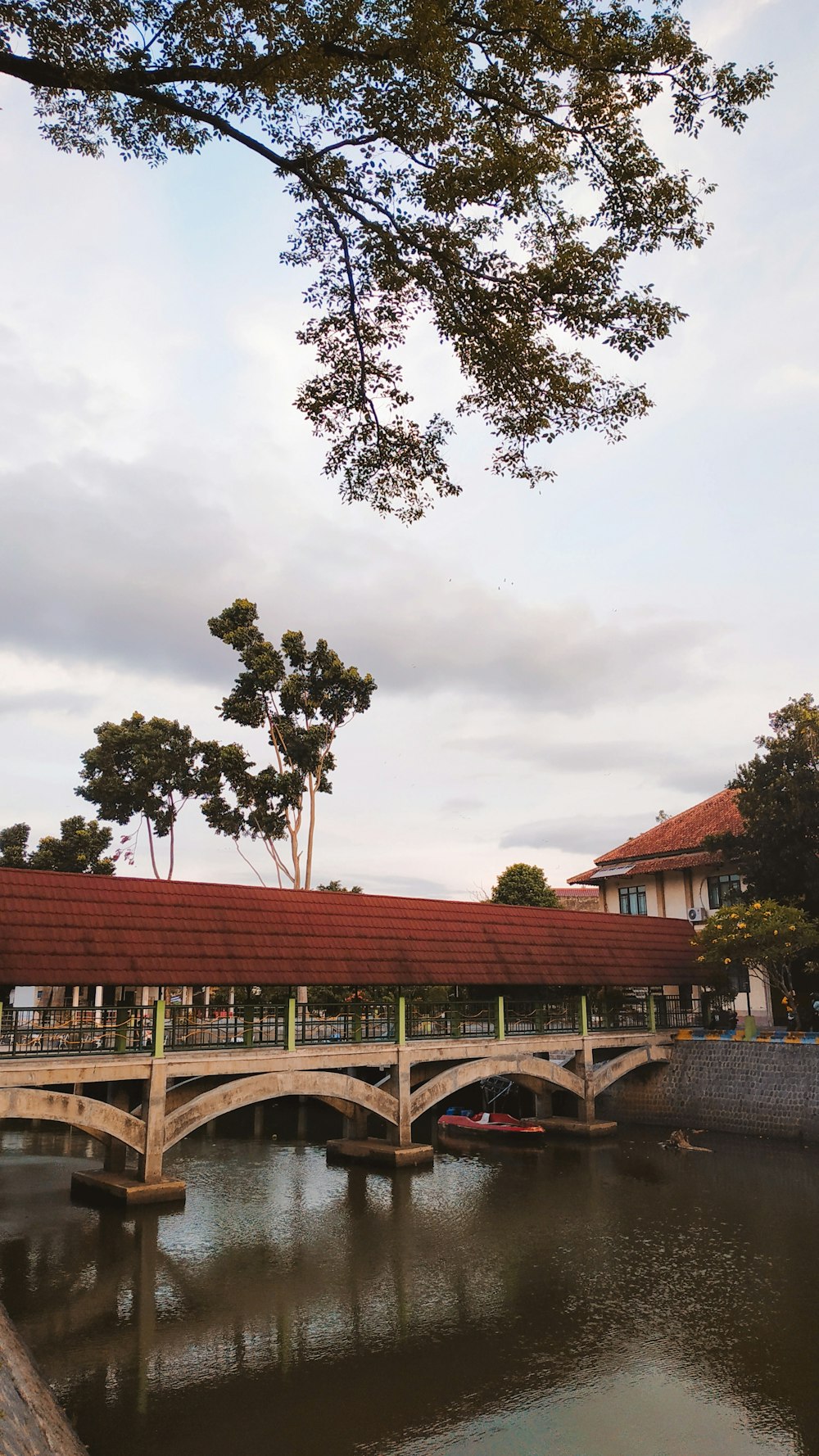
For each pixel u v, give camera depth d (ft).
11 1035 66.80
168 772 151.23
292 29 29.71
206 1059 73.61
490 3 29.96
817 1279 55.47
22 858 154.71
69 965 66.95
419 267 35.78
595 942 107.04
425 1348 46.11
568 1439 37.63
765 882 112.06
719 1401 40.78
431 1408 40.11
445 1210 71.72
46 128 33.12
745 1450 36.81
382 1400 40.75
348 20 29.58
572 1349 46.06
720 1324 48.85
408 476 43.34
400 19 29.48
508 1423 38.83
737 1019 118.62
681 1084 105.40
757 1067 98.32
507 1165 88.33
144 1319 49.57
